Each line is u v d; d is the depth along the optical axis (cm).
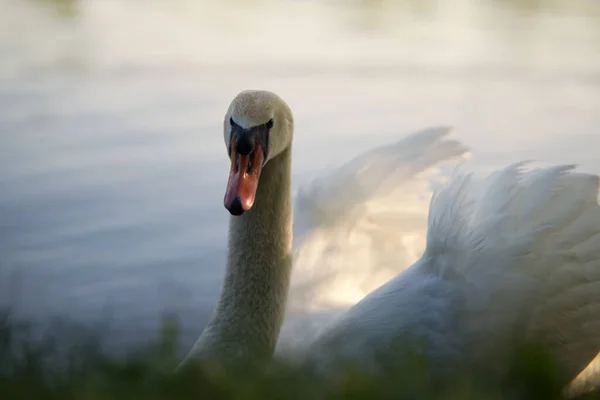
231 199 923
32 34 3278
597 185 1038
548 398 648
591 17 3697
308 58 3027
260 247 1030
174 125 2439
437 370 988
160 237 1828
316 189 1277
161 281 1634
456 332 1006
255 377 685
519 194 1044
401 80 2889
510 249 1016
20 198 1969
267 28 3434
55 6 3756
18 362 772
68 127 2381
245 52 3098
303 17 3631
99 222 1869
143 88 2739
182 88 2739
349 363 763
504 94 2802
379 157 1268
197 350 991
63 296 1555
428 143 1255
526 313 999
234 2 3884
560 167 1052
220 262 1717
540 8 3838
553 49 3198
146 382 662
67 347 897
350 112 2592
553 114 2606
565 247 1018
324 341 1050
